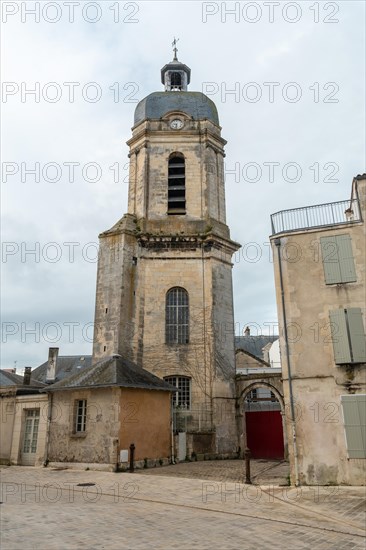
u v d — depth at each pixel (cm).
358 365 1302
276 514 938
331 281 1383
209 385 2264
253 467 1766
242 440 2281
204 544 712
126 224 2498
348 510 959
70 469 1708
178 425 2200
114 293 2328
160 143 2750
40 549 675
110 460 1641
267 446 2559
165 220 2588
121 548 688
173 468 1720
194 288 2445
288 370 1353
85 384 1778
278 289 1436
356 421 1262
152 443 1809
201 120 2797
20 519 883
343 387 1300
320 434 1284
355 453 1241
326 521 877
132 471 1623
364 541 738
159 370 2305
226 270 2538
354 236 1402
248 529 812
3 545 695
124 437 1689
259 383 2331
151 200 2639
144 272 2470
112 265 2392
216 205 2666
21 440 1973
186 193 2655
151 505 1036
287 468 1733
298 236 1459
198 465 1831
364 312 1335
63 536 754
